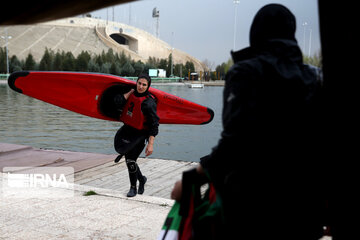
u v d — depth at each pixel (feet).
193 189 4.38
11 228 11.12
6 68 338.13
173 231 4.45
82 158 25.68
